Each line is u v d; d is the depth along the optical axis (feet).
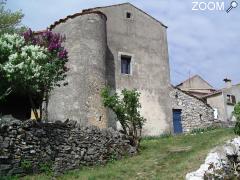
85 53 69.41
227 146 46.98
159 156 53.83
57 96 67.36
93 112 66.49
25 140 45.09
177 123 84.53
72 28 71.15
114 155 54.13
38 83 51.06
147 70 81.66
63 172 46.96
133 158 54.70
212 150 48.32
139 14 83.92
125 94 60.13
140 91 79.20
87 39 70.38
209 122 89.61
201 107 89.40
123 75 77.82
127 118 59.41
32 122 46.57
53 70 51.57
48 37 55.01
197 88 130.93
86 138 51.60
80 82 67.36
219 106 120.67
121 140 56.34
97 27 72.23
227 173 42.98
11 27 81.66
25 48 50.01
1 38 50.70
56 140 48.26
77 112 65.41
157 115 79.92
